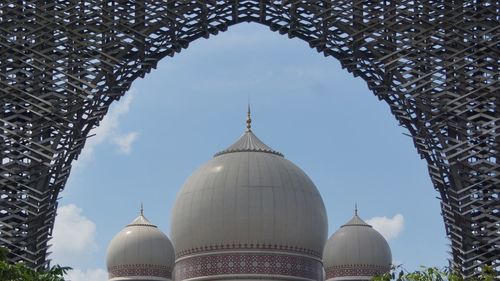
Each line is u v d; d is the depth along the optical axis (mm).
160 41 48469
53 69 44906
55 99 45312
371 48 46062
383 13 45156
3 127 44188
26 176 44688
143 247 96688
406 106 47062
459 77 44469
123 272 96688
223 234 90438
